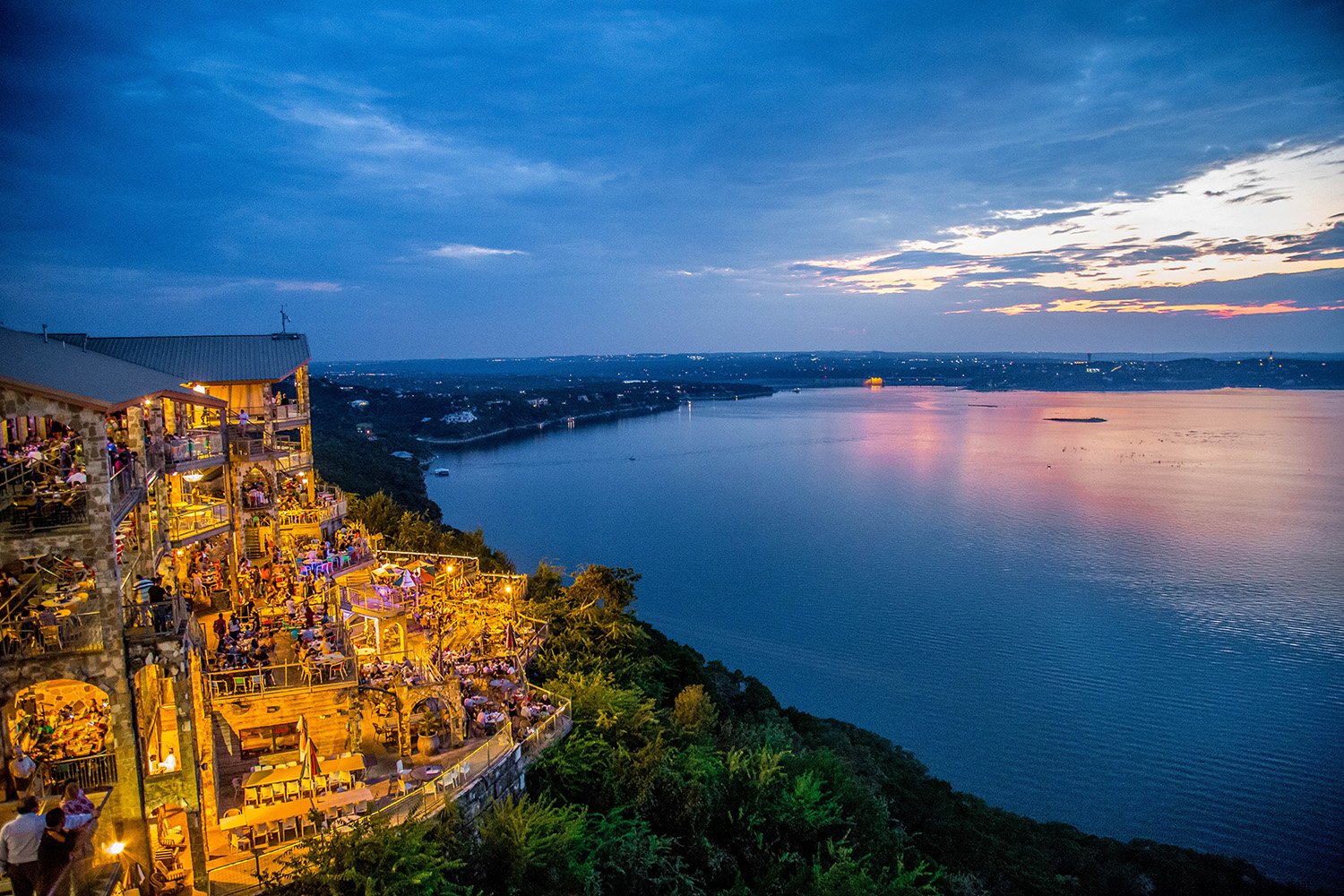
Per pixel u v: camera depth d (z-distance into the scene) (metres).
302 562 38.56
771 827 34.81
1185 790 70.06
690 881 28.56
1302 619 117.62
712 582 138.75
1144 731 81.38
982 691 91.38
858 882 31.20
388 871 19.97
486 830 24.38
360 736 28.27
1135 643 107.75
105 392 21.14
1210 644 107.31
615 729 34.12
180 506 35.69
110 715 20.48
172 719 25.11
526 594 51.47
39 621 20.12
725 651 103.81
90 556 20.12
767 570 146.88
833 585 136.62
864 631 112.75
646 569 146.38
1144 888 48.59
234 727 27.08
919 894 33.75
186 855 21.58
